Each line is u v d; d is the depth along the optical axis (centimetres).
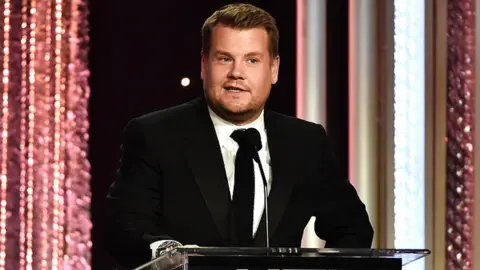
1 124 1298
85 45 1323
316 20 1326
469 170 1345
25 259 1298
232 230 757
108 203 781
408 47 1345
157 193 780
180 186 775
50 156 1309
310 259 580
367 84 1334
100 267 1326
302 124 830
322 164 817
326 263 583
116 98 1350
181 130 791
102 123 1345
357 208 830
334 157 839
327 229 827
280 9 1361
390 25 1343
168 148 782
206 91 779
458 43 1353
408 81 1345
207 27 774
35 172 1303
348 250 583
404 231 1337
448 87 1352
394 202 1336
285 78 1358
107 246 774
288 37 1359
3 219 1297
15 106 1305
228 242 759
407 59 1345
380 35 1348
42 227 1302
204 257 567
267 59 772
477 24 1343
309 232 1283
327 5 1367
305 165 804
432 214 1339
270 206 772
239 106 768
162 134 788
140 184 776
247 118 787
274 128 811
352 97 1337
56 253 1302
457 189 1347
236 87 764
